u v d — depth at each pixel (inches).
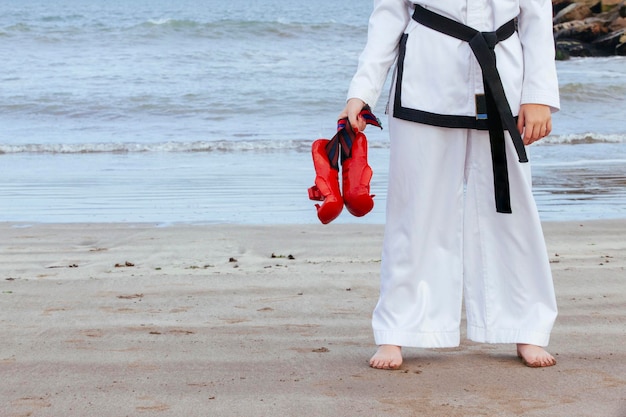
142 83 741.3
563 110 631.2
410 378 106.0
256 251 209.0
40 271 185.9
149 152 448.1
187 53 966.4
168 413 93.5
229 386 103.3
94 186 331.9
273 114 605.9
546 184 329.4
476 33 106.1
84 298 157.6
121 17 1619.1
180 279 174.2
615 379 104.7
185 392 101.0
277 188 324.5
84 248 215.2
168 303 153.4
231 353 119.6
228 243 219.9
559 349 119.5
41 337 129.3
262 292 161.8
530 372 108.1
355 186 106.5
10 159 419.5
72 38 1037.8
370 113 109.1
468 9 106.2
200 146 460.4
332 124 565.3
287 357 117.1
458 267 111.7
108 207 284.8
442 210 110.3
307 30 1148.5
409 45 108.0
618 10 1215.6
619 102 669.3
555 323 135.3
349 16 1830.7
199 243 220.2
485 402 96.0
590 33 1206.3
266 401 97.1
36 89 698.2
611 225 244.1
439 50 106.7
